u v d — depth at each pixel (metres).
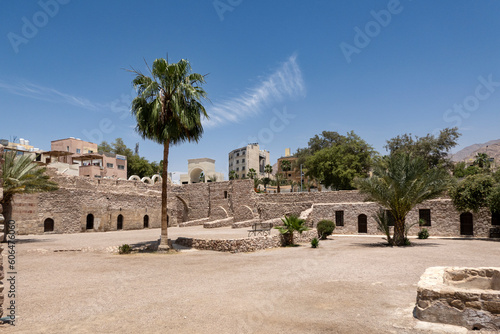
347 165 59.62
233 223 49.19
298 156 105.50
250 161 118.56
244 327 7.29
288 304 9.12
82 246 24.72
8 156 26.67
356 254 19.86
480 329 6.81
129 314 8.28
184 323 7.57
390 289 10.71
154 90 21.59
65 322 7.68
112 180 50.69
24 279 13.05
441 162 60.19
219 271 14.76
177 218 63.34
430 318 7.33
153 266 16.31
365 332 6.85
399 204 25.27
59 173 43.69
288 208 47.94
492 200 29.11
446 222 33.28
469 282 9.10
